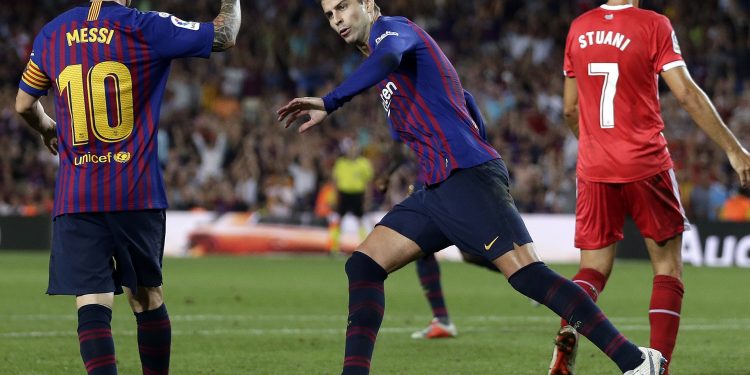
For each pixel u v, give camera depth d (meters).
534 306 29.94
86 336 12.63
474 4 73.94
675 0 72.38
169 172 58.88
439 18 73.06
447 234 13.34
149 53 12.95
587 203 15.77
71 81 12.87
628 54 15.19
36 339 21.94
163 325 13.92
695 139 58.34
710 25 71.38
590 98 15.59
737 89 67.75
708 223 50.81
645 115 15.31
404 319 26.69
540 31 71.88
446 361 19.27
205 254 55.75
